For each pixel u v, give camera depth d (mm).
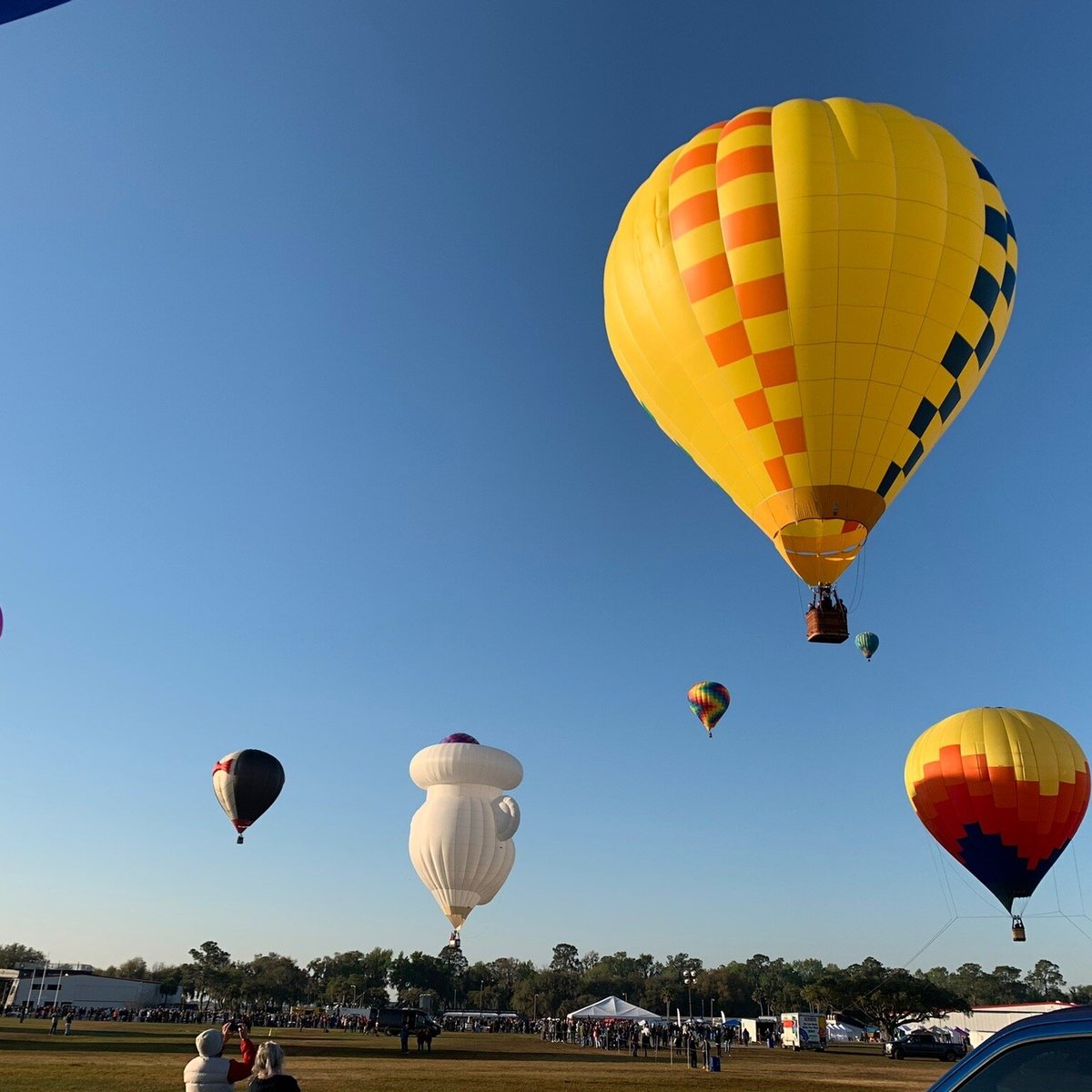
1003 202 19312
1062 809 27750
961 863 29047
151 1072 23922
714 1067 32875
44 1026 53625
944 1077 2977
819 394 17969
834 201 17734
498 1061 33469
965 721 29266
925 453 19094
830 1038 78500
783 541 19156
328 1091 20672
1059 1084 2633
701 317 18500
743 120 19422
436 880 42062
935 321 17875
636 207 20234
